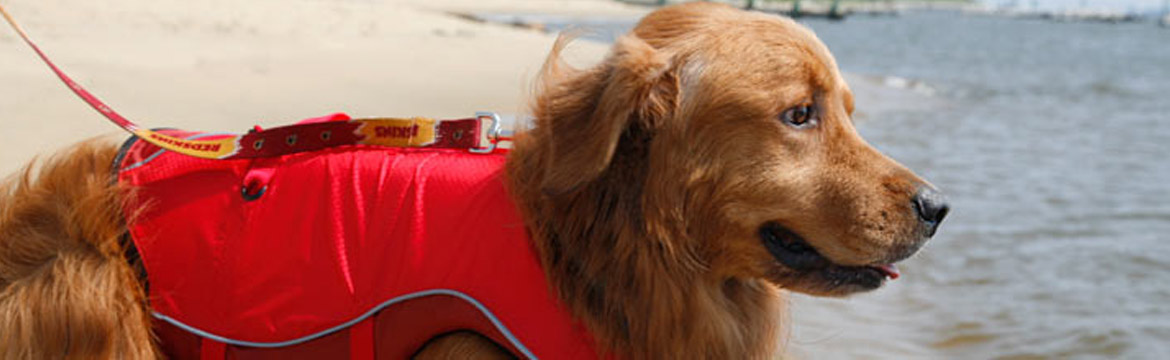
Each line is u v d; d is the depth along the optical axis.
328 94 9.41
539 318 2.62
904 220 2.65
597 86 2.55
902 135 11.60
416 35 18.38
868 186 2.66
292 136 2.85
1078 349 4.88
